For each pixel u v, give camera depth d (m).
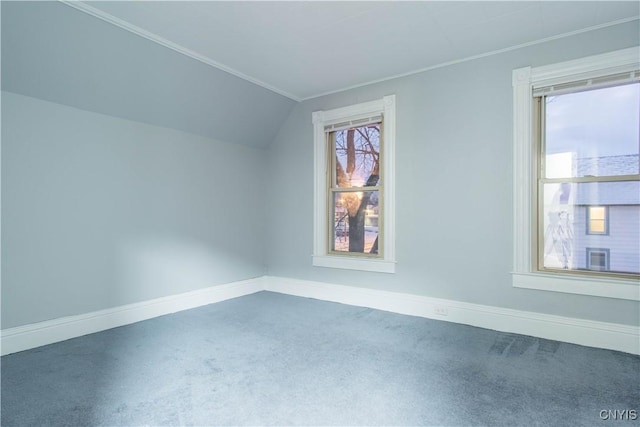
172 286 3.68
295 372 2.29
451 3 2.41
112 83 2.99
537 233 2.99
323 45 3.00
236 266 4.34
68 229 2.94
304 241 4.35
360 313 3.59
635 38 2.59
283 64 3.37
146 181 3.47
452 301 3.31
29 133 2.73
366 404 1.91
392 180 3.63
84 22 2.52
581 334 2.74
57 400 1.96
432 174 3.41
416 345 2.73
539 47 2.93
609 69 2.67
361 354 2.57
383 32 2.79
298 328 3.14
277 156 4.62
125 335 2.98
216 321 3.35
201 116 3.76
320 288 4.19
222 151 4.18
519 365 2.38
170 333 3.03
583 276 2.76
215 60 3.27
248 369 2.33
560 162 2.91
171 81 3.26
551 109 2.94
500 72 3.09
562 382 2.15
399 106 3.61
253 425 1.73
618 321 2.63
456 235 3.29
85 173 3.04
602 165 2.77
